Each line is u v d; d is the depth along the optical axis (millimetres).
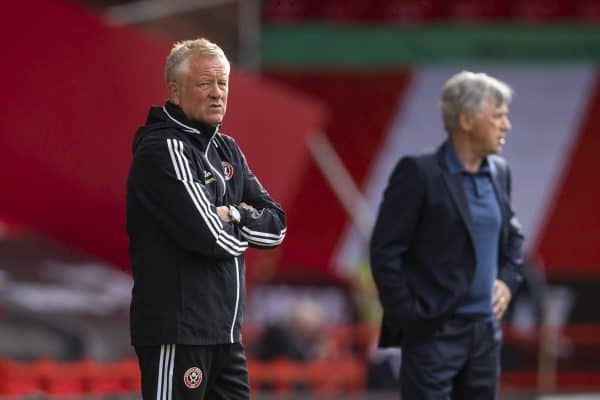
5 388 40125
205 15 60156
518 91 76250
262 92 41469
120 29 37219
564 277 70812
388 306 23781
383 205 24078
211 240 18859
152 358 19141
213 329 19172
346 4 75125
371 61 75312
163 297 19047
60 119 36375
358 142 73312
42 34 36219
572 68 76562
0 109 35562
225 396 19828
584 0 76438
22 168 35938
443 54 75875
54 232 37062
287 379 46375
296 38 74312
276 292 65812
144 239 19250
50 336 57656
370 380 46156
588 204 73000
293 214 70250
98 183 36844
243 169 20469
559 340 67250
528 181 73812
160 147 19078
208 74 19391
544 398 44219
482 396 24094
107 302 60562
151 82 37594
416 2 75688
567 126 75188
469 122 23844
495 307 24156
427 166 23875
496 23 76188
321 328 50562
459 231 23797
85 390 41625
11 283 59812
